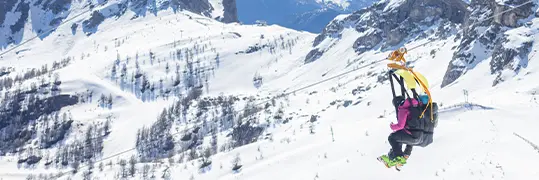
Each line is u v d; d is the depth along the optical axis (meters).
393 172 60.62
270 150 112.19
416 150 62.47
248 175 90.69
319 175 70.50
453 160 56.47
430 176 54.50
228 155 118.50
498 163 51.16
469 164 53.06
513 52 128.62
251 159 111.31
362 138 81.25
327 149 84.12
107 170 164.38
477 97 112.56
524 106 76.06
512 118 69.44
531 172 47.47
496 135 61.03
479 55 153.62
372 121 98.94
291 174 79.69
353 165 68.75
